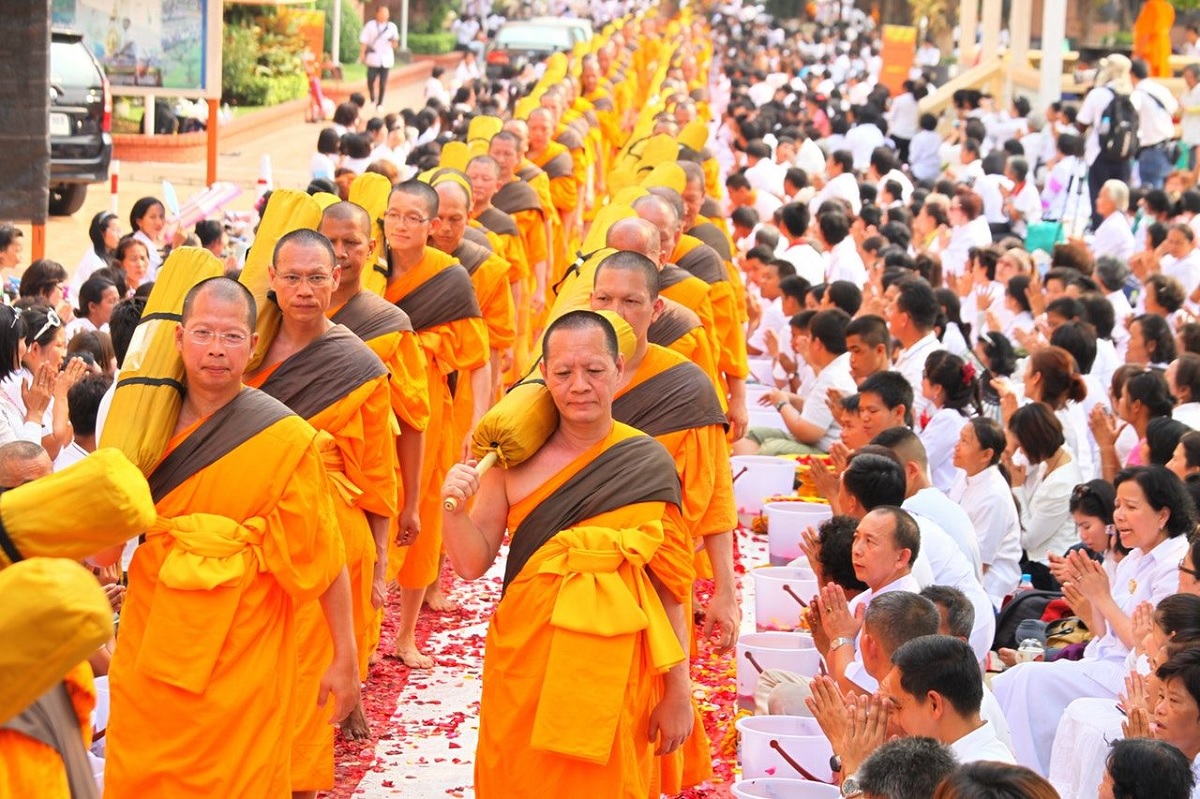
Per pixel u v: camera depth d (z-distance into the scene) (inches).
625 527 272.7
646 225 374.9
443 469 424.2
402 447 382.0
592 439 276.7
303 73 1722.4
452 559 274.4
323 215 367.2
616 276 324.2
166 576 264.8
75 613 145.5
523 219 664.4
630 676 269.0
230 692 267.1
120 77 999.6
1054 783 311.9
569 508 273.3
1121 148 1122.0
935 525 381.1
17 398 407.5
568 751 262.4
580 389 269.0
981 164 1114.7
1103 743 300.7
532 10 3006.9
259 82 1609.3
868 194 981.2
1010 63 1499.8
